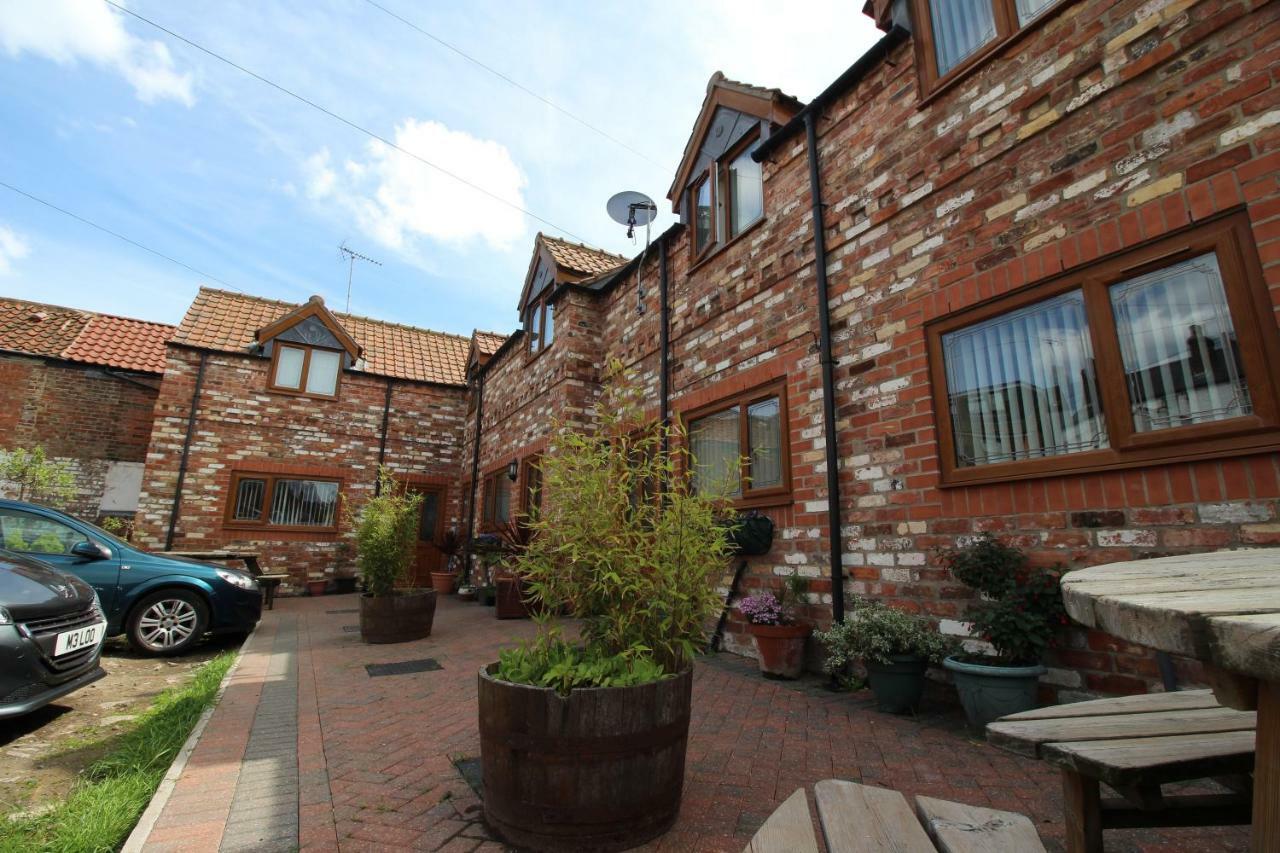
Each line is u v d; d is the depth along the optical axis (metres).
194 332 13.09
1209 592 1.07
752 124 6.64
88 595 4.30
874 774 2.90
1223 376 3.01
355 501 13.62
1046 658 3.49
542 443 9.97
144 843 2.28
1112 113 3.53
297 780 2.91
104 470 12.72
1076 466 3.49
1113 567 1.58
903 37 4.94
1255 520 2.79
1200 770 1.35
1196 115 3.17
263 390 13.12
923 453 4.37
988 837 1.14
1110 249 3.44
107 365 13.03
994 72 4.20
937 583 4.15
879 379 4.79
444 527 14.62
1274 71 2.91
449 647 6.56
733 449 6.42
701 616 2.77
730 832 2.38
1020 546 3.70
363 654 6.20
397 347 16.05
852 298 5.12
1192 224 3.12
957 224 4.34
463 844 2.31
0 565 3.91
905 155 4.79
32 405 12.36
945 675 4.07
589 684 2.44
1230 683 0.98
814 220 5.49
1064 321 3.74
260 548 12.52
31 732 3.81
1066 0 3.78
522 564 2.86
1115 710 1.81
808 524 5.25
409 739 3.54
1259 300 2.86
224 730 3.68
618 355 8.93
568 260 10.34
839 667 4.40
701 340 7.05
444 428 15.02
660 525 2.75
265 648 6.55
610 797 2.25
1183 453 3.05
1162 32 3.34
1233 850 2.08
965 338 4.31
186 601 6.39
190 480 12.20
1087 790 1.55
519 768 2.30
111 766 3.14
